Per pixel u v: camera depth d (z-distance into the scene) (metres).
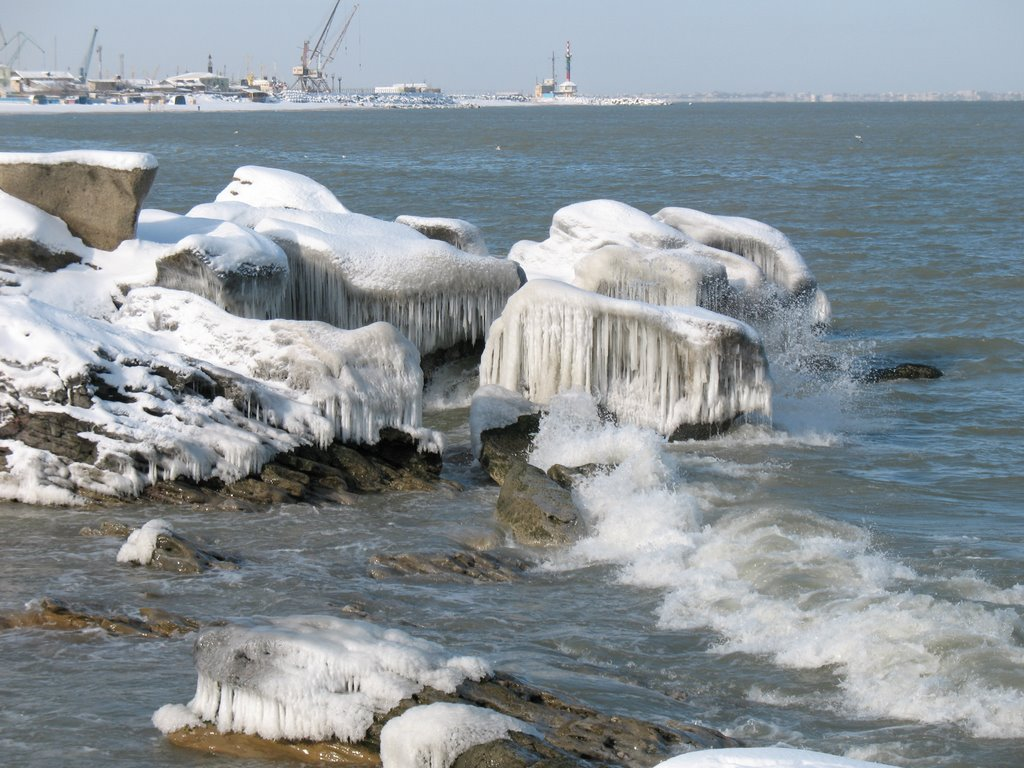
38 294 20.38
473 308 23.34
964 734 11.08
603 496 17.05
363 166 92.38
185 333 19.09
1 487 17.02
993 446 21.39
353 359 18.58
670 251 25.05
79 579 14.28
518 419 19.83
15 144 120.94
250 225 24.06
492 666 11.27
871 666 12.22
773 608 13.53
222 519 16.64
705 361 20.78
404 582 14.57
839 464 19.95
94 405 17.31
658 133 168.25
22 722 10.89
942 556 15.48
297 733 10.34
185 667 11.98
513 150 119.44
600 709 11.23
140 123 194.38
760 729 11.12
